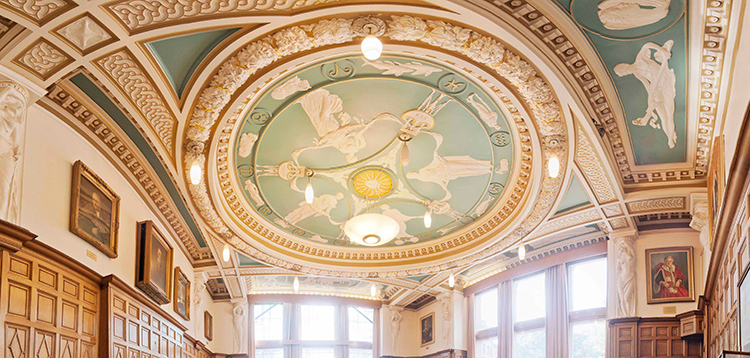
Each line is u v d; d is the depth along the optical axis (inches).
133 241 396.8
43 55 251.1
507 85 343.0
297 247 590.2
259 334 778.8
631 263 494.3
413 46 309.3
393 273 628.1
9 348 233.6
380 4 264.7
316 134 423.5
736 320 299.4
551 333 597.9
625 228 502.6
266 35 287.4
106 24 243.3
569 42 283.7
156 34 257.6
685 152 390.3
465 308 743.7
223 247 551.8
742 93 251.0
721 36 265.7
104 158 350.6
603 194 444.5
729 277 324.5
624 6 259.1
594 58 299.6
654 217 493.0
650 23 269.7
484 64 323.9
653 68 304.7
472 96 380.5
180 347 518.6
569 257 601.6
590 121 341.7
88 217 317.4
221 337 720.3
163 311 443.8
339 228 570.3
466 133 425.1
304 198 511.2
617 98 335.3
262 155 443.8
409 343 821.9
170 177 421.4
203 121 346.9
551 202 458.3
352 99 386.6
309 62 337.7
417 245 608.4
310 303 799.7
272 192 496.4
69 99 296.0
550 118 354.9
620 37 282.0
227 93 324.2
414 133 426.6
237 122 390.3
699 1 250.7
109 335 323.6
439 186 497.7
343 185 495.8
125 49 265.6
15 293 242.7
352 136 429.7
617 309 493.7
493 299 712.4
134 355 375.6
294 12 265.0
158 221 461.1
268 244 564.1
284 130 415.2
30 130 270.8
